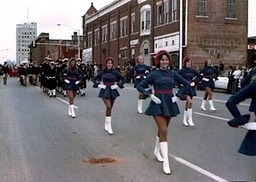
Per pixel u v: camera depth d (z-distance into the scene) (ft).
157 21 146.00
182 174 23.02
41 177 22.61
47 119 46.09
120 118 46.85
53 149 30.09
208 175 22.74
